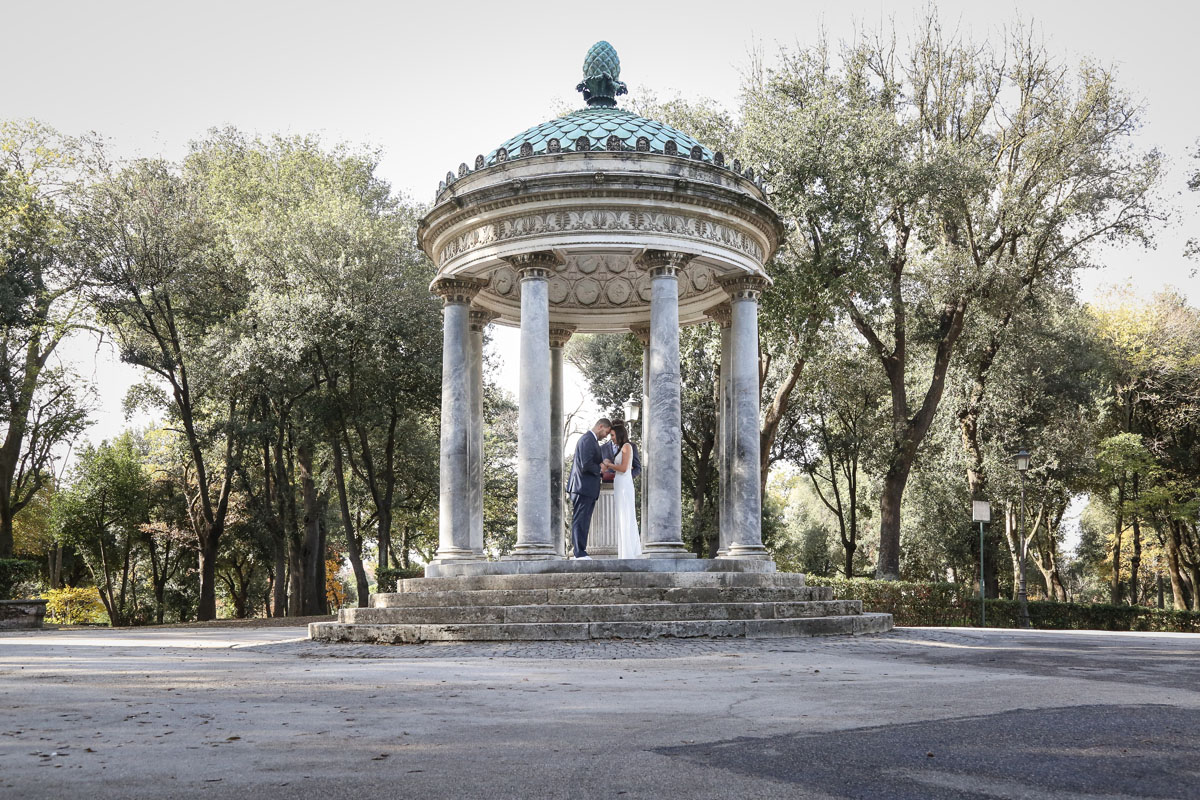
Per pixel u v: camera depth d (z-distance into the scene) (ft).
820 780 17.37
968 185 116.57
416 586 69.15
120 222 131.44
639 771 18.17
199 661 48.21
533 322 73.67
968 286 123.65
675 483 72.33
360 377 127.24
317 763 19.06
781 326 110.52
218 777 17.63
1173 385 177.88
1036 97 130.11
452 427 81.51
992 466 149.59
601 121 82.12
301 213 128.57
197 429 156.87
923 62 131.03
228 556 212.43
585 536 71.61
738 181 78.74
